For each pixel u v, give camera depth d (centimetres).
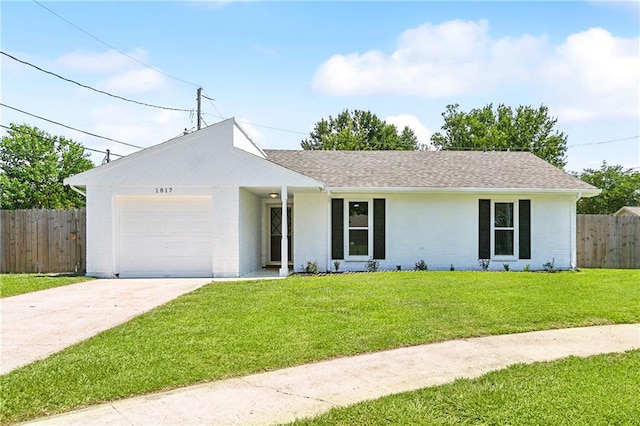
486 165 1628
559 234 1462
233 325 664
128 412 382
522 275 1205
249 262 1433
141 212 1309
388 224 1445
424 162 1653
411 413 376
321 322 683
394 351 562
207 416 375
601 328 678
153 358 516
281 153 1753
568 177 1514
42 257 1448
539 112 3666
